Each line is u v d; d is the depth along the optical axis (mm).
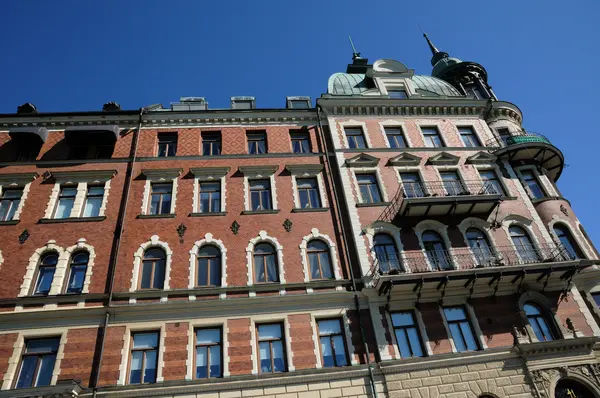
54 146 23219
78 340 16672
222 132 24609
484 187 23312
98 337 16812
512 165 25078
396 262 20125
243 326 17516
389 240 21000
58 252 19078
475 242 21453
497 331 18484
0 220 20000
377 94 27438
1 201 20922
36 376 15914
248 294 18438
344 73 30016
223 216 20844
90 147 23578
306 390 16203
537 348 17812
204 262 19453
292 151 24469
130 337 17000
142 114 24484
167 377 16078
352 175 23141
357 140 25312
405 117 26641
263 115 25359
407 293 18922
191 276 18766
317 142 24844
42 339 16812
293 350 17141
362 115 26297
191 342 16969
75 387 14875
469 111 27531
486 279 19203
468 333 18500
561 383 17609
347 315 18234
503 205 22922
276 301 18156
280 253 19766
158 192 21812
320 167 23156
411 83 28422
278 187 22281
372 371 16812
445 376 17000
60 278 18312
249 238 20156
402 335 18172
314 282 18953
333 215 21516
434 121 26719
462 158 24859
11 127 23703
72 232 19734
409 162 24094
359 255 20016
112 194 21281
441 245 21156
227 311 17797
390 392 16422
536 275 19516
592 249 22375
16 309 17203
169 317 17484
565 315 19234
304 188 22734
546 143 24500
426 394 16547
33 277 18375
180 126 24672
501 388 16969
